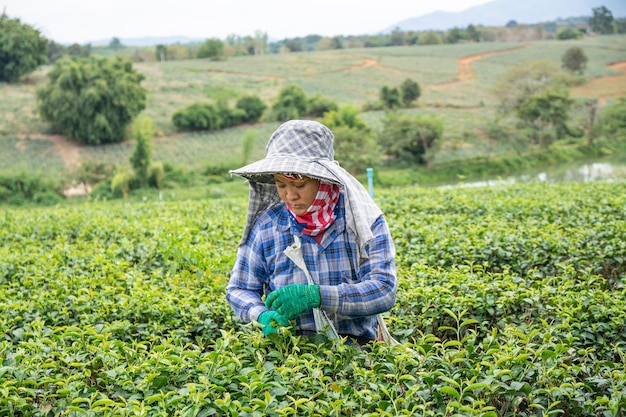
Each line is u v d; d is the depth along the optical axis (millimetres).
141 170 52312
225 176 55500
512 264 7344
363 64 97625
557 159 59750
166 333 5262
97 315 5461
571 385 3609
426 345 3887
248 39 135000
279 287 4086
